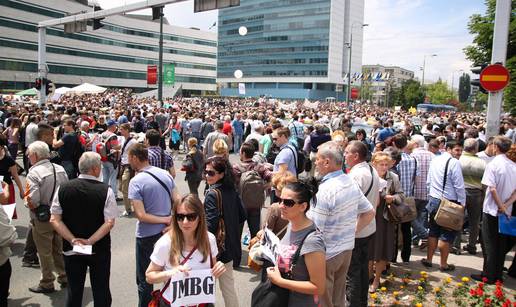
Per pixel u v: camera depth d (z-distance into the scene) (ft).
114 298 17.70
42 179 17.51
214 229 15.44
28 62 265.34
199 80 454.40
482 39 71.61
